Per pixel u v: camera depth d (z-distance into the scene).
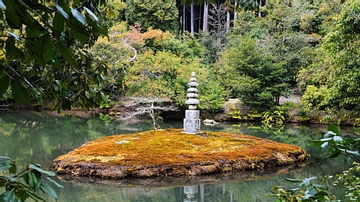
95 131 11.20
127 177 5.60
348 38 6.31
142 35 13.78
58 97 1.83
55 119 13.88
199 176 5.84
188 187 5.28
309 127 12.62
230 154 6.69
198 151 6.88
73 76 1.87
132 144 7.31
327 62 9.98
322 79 10.54
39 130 11.07
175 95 13.19
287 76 14.24
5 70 0.74
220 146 7.38
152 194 4.89
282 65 14.16
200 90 13.97
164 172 5.76
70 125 12.48
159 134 8.60
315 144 1.06
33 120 13.38
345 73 6.68
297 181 1.19
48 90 1.86
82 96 1.85
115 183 5.34
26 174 0.76
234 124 13.55
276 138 10.05
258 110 14.42
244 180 5.75
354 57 6.50
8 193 0.66
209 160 6.25
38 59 0.65
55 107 1.90
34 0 0.68
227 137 8.41
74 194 4.74
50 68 1.84
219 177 5.87
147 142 7.54
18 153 7.37
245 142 7.91
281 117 13.62
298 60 14.21
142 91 12.08
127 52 12.68
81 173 5.66
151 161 6.04
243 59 14.01
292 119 13.84
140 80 12.15
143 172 5.67
